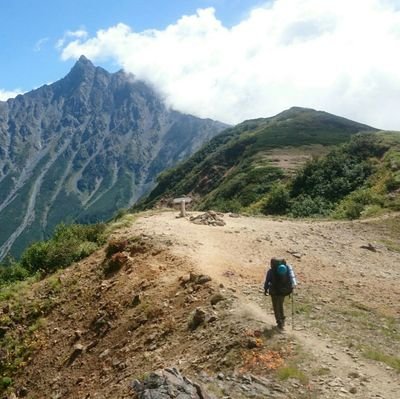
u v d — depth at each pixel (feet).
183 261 63.26
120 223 91.71
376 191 134.92
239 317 44.62
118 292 61.46
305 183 170.50
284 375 34.37
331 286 59.41
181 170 570.87
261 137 478.18
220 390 32.78
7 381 57.62
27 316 67.92
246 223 95.66
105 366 49.21
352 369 35.86
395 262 76.84
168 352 43.96
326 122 588.50
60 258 82.69
